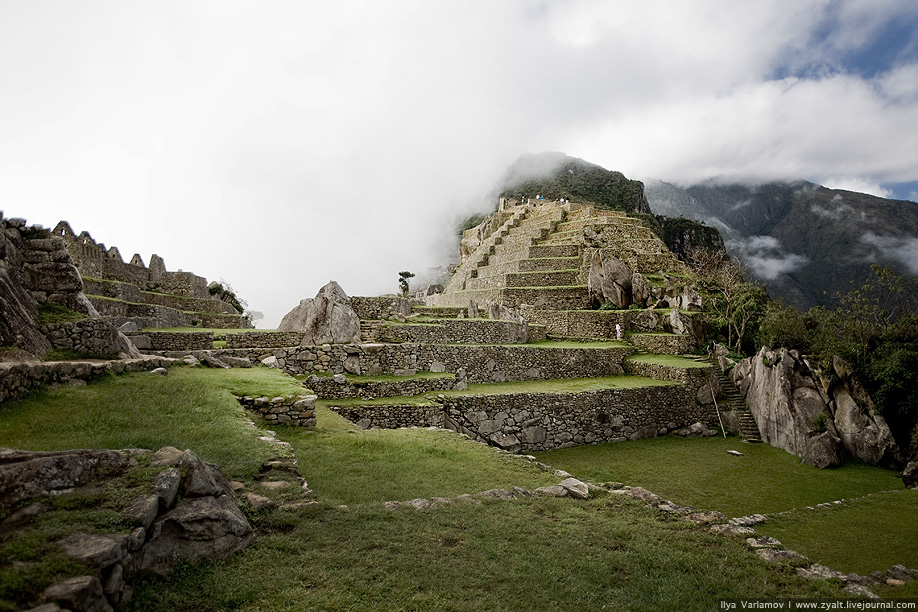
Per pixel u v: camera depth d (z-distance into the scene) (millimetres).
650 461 20984
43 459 5844
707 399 27578
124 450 7004
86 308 14062
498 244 58469
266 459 9070
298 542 6750
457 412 20250
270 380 15344
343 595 5648
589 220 54281
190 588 5422
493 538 7719
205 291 43906
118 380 12250
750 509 15406
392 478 10555
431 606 5660
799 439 22469
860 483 18766
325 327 21641
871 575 8500
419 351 22469
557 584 6461
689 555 7742
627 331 35562
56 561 4520
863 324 24797
